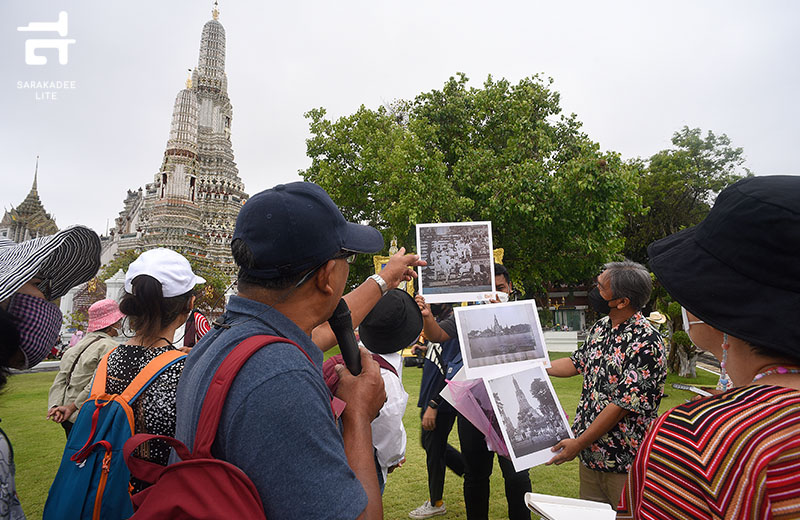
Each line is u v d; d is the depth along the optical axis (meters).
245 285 1.18
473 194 19.78
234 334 1.07
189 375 1.12
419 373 11.33
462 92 21.83
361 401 1.27
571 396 7.99
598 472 2.45
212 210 55.69
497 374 2.67
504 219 18.70
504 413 2.57
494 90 20.92
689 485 0.88
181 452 0.95
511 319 2.80
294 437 0.90
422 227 3.17
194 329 3.95
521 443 2.51
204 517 0.83
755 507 0.80
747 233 0.93
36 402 8.20
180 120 56.25
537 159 20.31
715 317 0.95
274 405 0.91
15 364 1.50
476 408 2.75
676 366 11.07
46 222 60.84
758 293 0.91
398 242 19.44
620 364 2.38
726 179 26.53
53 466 4.69
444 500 3.84
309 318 1.21
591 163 17.44
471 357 2.70
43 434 5.94
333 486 0.90
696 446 0.88
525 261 20.94
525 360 2.72
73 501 1.59
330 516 0.87
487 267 3.12
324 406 1.00
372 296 1.68
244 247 1.11
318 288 1.19
